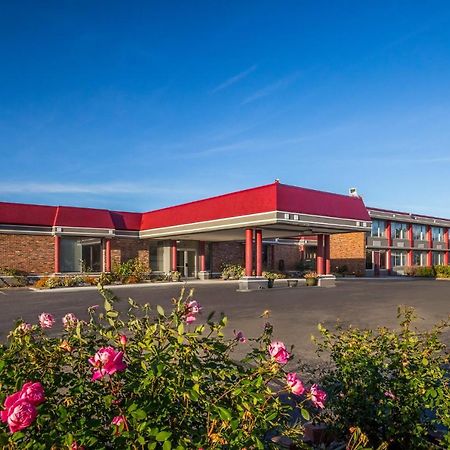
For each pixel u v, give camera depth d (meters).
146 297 18.47
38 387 1.92
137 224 30.73
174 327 2.94
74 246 27.72
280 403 2.40
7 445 1.95
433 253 49.94
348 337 4.32
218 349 2.75
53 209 26.94
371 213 42.12
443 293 21.48
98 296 19.03
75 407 2.32
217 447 2.02
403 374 3.69
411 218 46.28
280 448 2.30
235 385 2.42
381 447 2.71
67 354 2.59
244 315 13.27
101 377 2.23
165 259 31.95
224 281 29.72
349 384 3.78
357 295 20.03
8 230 25.11
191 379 2.43
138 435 2.03
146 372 2.39
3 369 2.37
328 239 27.08
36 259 26.23
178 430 2.21
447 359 4.00
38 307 15.19
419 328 11.17
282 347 2.51
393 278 38.88
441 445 3.43
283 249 38.75
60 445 1.99
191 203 26.47
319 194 22.77
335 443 3.76
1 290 22.50
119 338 2.68
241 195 22.89
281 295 19.80
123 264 28.84
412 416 3.54
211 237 29.81
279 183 21.16
